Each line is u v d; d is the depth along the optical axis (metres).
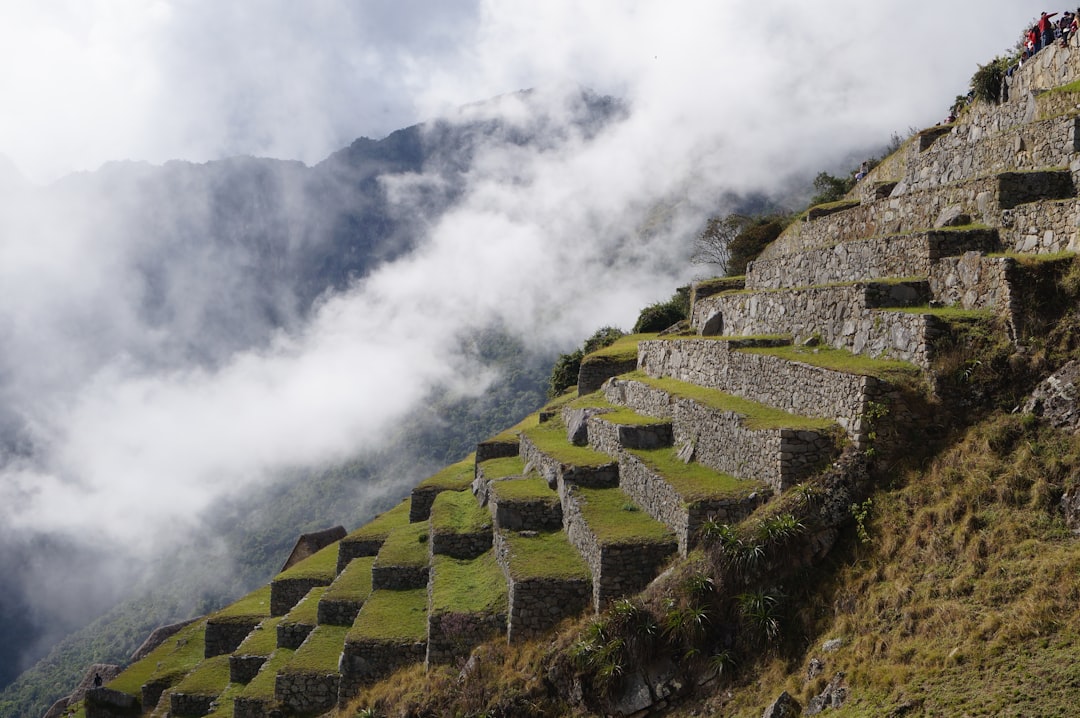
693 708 16.27
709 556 17.67
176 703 31.27
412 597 27.22
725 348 25.27
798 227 40.88
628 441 24.64
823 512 17.14
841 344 22.05
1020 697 11.77
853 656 14.57
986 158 26.34
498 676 19.92
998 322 17.98
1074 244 19.08
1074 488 14.70
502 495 25.83
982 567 14.48
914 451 17.31
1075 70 25.66
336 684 24.95
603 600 19.47
